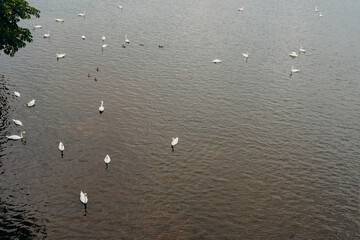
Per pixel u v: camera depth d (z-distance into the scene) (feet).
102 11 420.77
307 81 288.51
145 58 305.53
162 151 190.70
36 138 190.49
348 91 277.23
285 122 227.61
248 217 153.28
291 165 187.83
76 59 290.15
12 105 217.15
